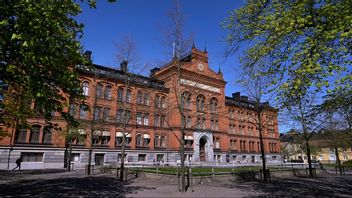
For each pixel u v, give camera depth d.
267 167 33.19
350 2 9.00
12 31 8.95
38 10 8.79
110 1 10.46
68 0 9.77
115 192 14.51
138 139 43.47
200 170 26.44
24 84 10.39
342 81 8.22
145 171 23.06
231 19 12.55
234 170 25.38
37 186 16.31
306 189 16.81
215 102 53.69
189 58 52.31
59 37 9.72
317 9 10.02
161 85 48.59
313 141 68.25
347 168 40.50
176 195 13.88
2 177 21.75
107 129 39.62
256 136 63.09
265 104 23.48
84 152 37.06
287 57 10.66
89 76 39.53
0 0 8.53
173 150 45.31
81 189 15.38
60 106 10.49
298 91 9.46
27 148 32.53
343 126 31.44
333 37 8.80
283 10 10.85
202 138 50.25
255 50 11.82
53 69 9.78
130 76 28.08
